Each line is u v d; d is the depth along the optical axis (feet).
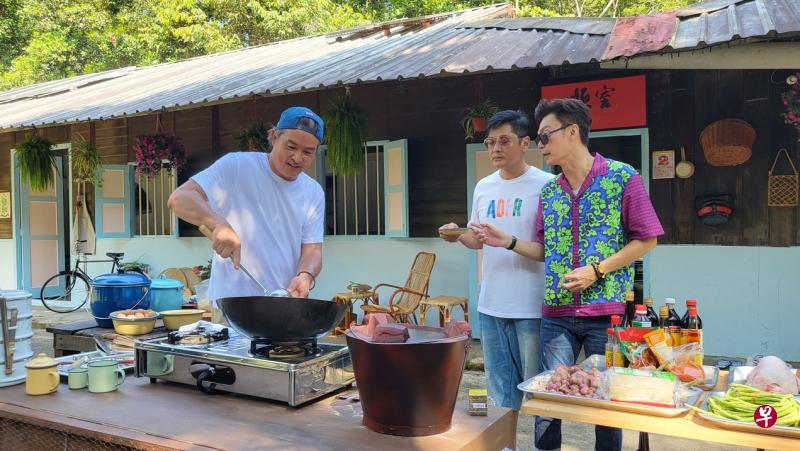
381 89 21.53
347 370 6.43
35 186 26.35
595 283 8.13
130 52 52.39
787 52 13.82
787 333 16.33
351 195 22.74
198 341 6.61
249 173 7.73
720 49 14.24
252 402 6.02
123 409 5.79
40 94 32.81
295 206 7.99
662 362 6.92
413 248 21.16
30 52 52.26
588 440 12.02
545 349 8.50
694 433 5.52
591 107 18.04
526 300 9.20
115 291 10.09
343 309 5.91
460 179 20.30
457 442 5.02
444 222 20.62
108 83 32.19
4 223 30.19
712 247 16.94
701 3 18.48
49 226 30.37
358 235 22.24
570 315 8.25
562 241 8.36
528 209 9.27
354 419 5.56
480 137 19.93
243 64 27.07
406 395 5.07
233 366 6.08
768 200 16.38
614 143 20.25
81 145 25.84
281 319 5.73
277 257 7.91
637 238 7.94
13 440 5.93
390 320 5.66
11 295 6.73
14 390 6.50
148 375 6.69
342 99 18.97
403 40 23.72
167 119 25.96
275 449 4.81
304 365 5.82
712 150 16.74
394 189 20.81
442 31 23.45
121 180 26.73
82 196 28.45
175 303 10.92
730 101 16.66
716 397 6.05
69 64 53.67
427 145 20.84
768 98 16.30
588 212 8.18
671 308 8.27
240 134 23.47
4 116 27.89
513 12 29.53
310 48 28.17
